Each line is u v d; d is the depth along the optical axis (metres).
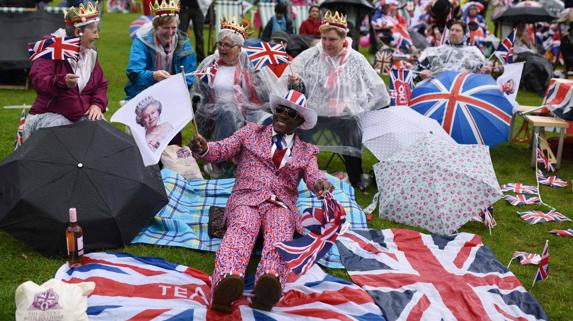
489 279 4.65
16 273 4.38
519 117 10.26
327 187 4.22
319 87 6.43
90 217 4.58
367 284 4.48
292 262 3.82
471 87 7.33
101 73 5.79
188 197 5.89
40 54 5.09
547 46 15.62
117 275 4.21
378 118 6.40
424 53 8.28
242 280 3.72
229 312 3.85
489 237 5.61
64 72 5.45
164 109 4.37
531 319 4.16
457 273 4.74
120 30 18.62
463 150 5.70
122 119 4.21
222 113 6.35
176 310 3.85
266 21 16.14
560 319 4.29
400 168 5.75
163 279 4.24
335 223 3.99
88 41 5.53
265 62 6.04
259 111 6.48
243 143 4.56
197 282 4.29
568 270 5.02
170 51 6.46
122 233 4.72
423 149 5.74
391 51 13.30
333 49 6.40
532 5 13.95
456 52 8.16
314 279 4.42
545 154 7.55
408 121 6.29
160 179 5.18
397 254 4.98
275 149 4.46
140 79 6.29
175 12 6.32
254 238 4.17
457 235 5.33
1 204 4.61
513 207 6.36
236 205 4.38
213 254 4.91
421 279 4.59
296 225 4.40
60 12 10.46
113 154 4.88
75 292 3.59
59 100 5.46
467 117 7.20
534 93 12.30
